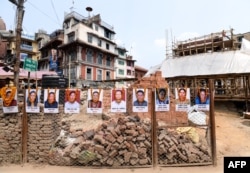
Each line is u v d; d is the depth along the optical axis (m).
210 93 6.86
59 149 6.71
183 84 22.09
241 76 17.81
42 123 6.74
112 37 45.69
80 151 6.51
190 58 23.42
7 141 6.72
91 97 6.73
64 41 38.41
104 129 7.04
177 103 6.91
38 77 19.12
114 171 6.15
